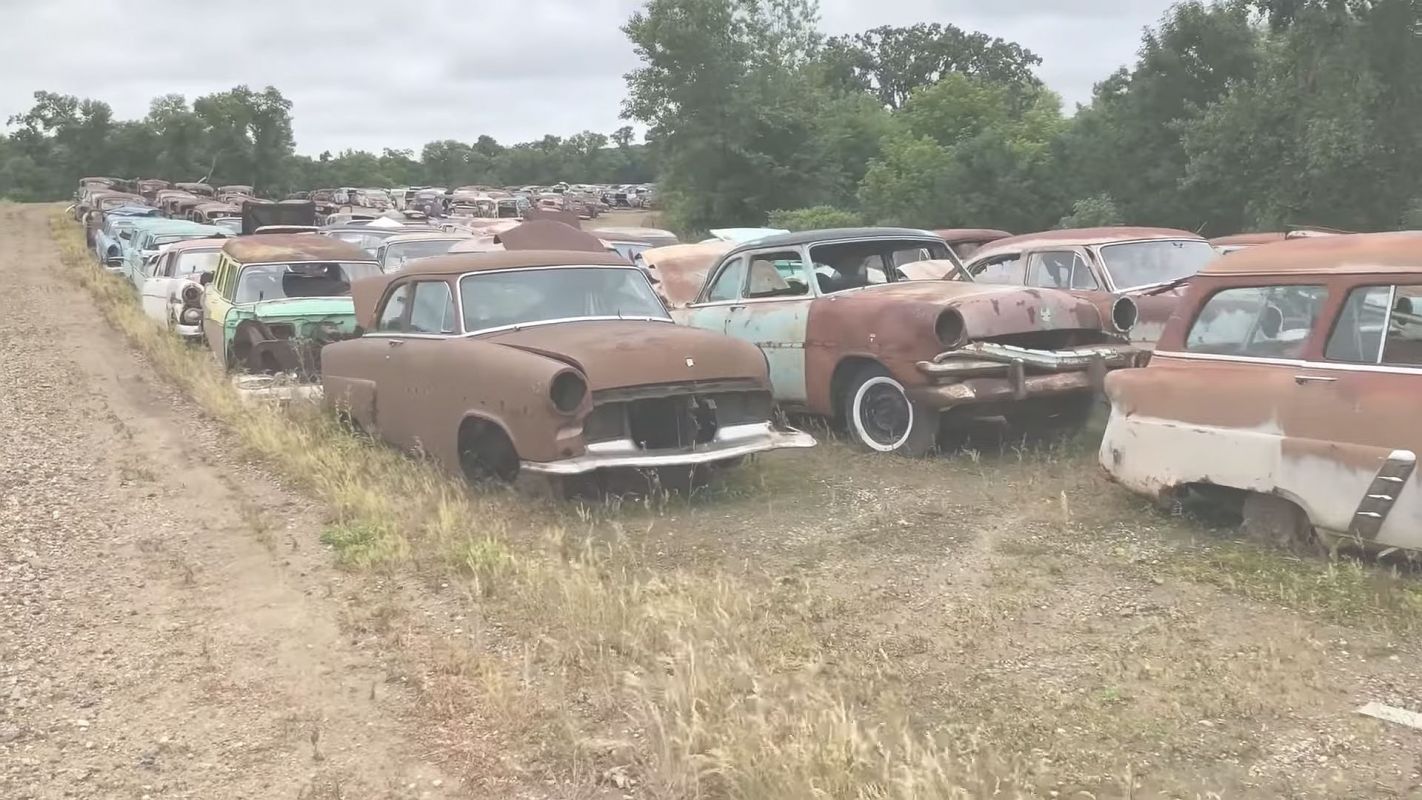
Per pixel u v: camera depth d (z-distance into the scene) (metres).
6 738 4.03
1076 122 27.73
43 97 89.75
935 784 3.38
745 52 40.38
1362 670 4.29
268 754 3.90
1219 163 21.19
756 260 9.59
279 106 84.88
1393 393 5.12
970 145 28.19
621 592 5.12
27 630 5.07
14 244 38.38
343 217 31.67
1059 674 4.36
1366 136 18.30
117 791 3.65
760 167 40.12
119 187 59.03
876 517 6.67
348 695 4.36
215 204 37.47
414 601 5.37
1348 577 5.14
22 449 8.94
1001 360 7.73
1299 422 5.43
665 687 4.09
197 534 6.59
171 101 88.50
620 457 6.65
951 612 5.05
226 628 5.09
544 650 4.70
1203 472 5.86
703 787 3.59
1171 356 6.18
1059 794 3.47
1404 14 18.20
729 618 4.82
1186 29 23.62
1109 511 6.47
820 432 9.12
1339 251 5.57
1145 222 23.84
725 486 7.48
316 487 7.42
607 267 8.16
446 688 4.36
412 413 7.80
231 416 9.76
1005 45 82.31
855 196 39.56
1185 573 5.38
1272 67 20.78
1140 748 3.76
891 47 82.94
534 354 6.80
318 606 5.34
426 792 3.63
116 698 4.37
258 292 12.06
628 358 6.71
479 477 7.37
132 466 8.30
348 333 11.59
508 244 11.33
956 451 8.30
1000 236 14.60
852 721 3.72
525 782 3.68
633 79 41.31
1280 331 5.69
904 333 7.94
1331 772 3.57
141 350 14.81
